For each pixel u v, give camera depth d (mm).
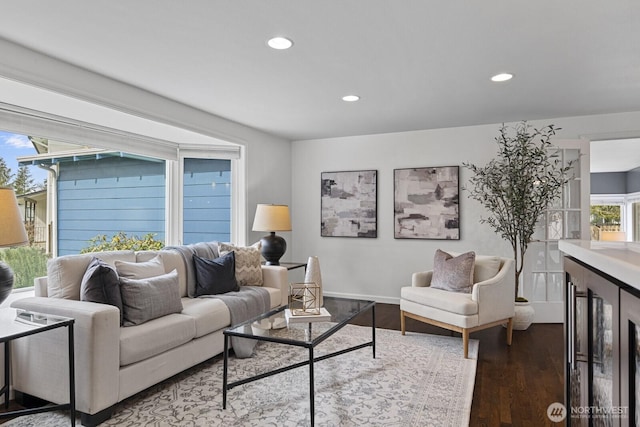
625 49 2623
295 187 5793
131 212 4141
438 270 3904
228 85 3307
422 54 2709
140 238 4211
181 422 2260
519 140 4312
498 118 4492
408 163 5148
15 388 2469
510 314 3617
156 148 4203
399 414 2352
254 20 2223
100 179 3877
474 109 4113
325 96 3639
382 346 3580
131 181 4148
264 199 5164
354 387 2719
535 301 4480
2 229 2051
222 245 3949
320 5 2072
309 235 5711
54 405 2350
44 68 2654
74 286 2648
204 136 4223
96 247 3842
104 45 2523
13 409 2404
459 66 2930
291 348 3547
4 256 3115
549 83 3307
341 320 2756
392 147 5230
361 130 5094
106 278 2537
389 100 3783
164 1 2016
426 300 3629
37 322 2090
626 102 3873
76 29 2307
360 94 3588
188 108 3902
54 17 2164
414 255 5129
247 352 3279
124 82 3199
